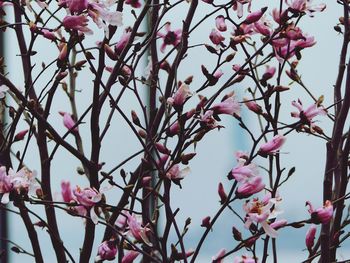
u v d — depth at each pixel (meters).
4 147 2.28
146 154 2.36
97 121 2.23
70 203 2.14
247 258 2.19
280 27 2.28
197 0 2.31
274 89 2.30
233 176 2.18
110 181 2.22
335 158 2.42
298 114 2.32
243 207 2.17
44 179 2.31
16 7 2.32
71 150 2.24
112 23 2.15
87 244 2.26
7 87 2.17
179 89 2.18
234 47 2.28
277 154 2.29
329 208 2.21
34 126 2.30
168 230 2.20
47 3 2.25
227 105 2.22
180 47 2.32
